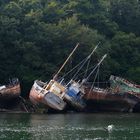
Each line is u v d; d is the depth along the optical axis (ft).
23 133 578.66
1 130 599.98
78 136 562.66
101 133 591.78
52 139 538.47
